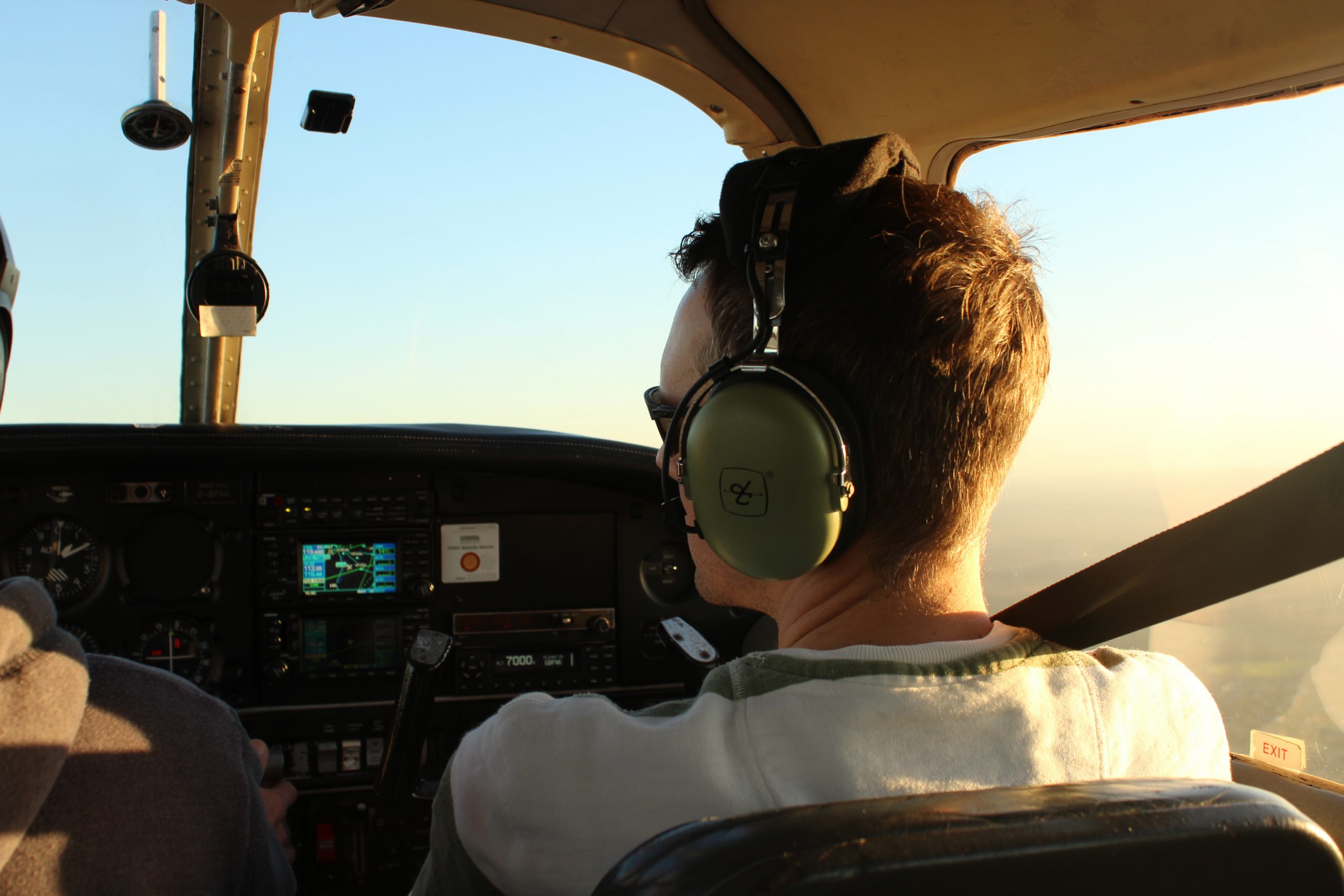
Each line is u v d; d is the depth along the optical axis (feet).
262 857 2.94
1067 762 2.26
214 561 7.48
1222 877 1.78
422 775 7.63
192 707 2.66
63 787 2.36
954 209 2.48
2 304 2.55
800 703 2.23
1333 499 2.82
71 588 7.34
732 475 2.43
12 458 6.91
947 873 1.64
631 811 2.22
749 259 2.39
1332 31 4.19
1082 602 3.41
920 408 2.32
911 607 2.47
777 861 1.61
